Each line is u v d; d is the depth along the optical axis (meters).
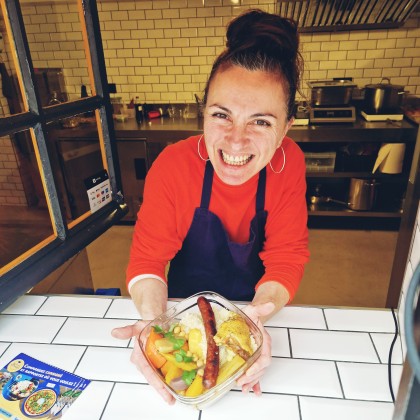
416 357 0.35
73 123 3.57
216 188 1.12
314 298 2.73
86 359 0.94
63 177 3.47
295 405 0.82
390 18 3.57
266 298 1.02
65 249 1.26
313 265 3.15
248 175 0.98
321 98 3.47
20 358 0.95
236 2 3.68
